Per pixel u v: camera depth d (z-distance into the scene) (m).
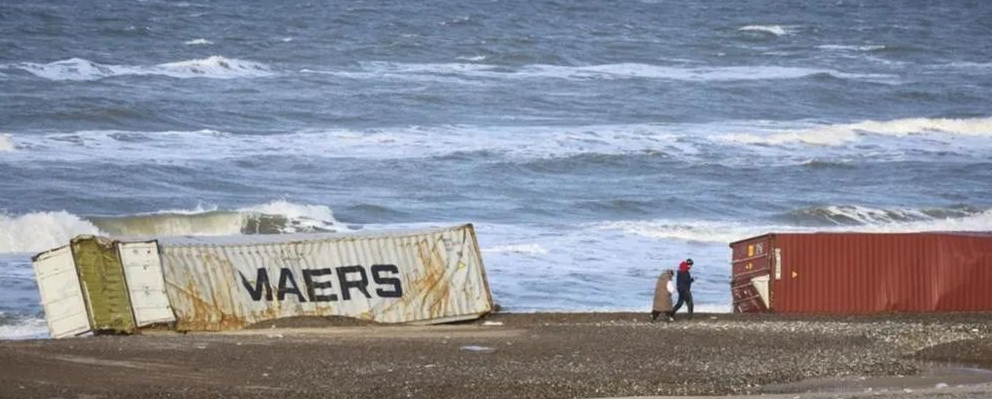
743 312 160.88
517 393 101.94
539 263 190.50
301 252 144.62
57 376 105.69
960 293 161.75
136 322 137.12
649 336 135.12
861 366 116.88
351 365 113.75
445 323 145.88
